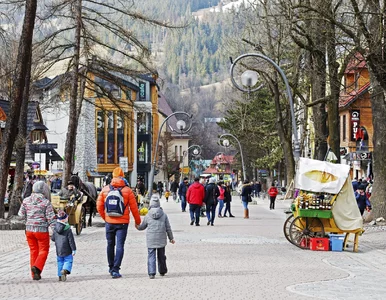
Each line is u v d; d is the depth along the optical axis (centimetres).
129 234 3169
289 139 6238
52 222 1656
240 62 5703
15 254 2286
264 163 8738
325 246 2473
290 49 5091
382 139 3544
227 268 1911
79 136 9100
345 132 7519
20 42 3303
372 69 2997
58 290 1498
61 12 4159
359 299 1395
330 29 3312
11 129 3328
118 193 1730
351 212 2500
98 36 4316
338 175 2497
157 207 1736
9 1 3503
